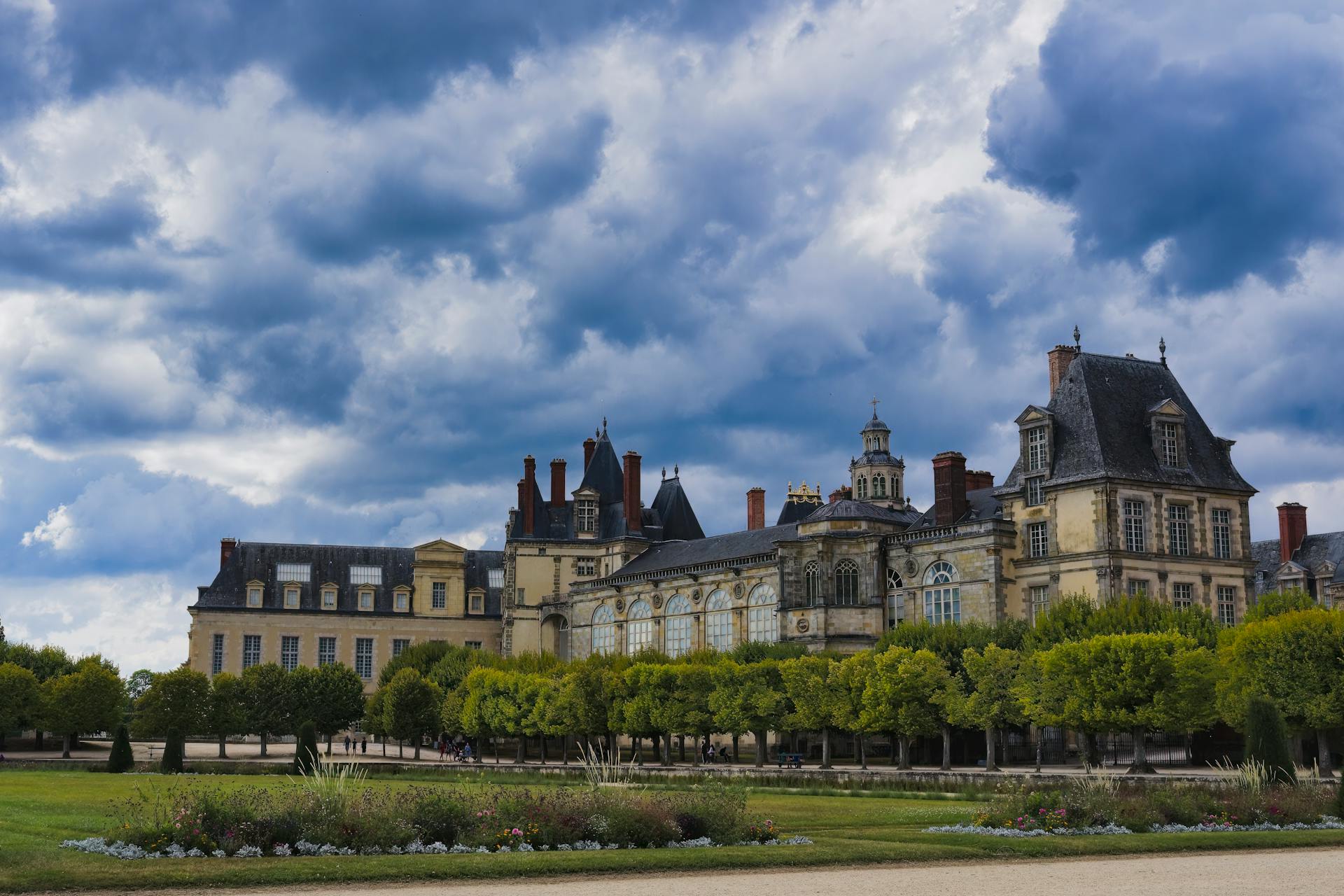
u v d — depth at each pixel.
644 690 97.31
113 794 59.62
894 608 109.56
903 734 82.94
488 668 115.06
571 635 142.88
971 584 103.12
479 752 110.75
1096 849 41.03
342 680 121.75
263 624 158.38
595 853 38.41
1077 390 101.88
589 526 153.50
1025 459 103.06
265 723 115.62
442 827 40.09
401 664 146.00
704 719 94.44
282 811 39.62
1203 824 47.06
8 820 45.81
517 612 151.38
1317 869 36.62
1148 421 101.19
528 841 40.06
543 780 84.81
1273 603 87.81
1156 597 97.25
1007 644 91.69
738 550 127.69
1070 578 98.12
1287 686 73.06
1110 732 78.56
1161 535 98.44
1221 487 101.06
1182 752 86.88
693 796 45.28
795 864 37.50
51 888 32.19
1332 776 70.94
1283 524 126.19
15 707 114.75
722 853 38.62
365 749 127.00
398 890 32.50
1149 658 72.88
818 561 111.75
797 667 90.25
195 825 38.41
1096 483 97.06
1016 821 45.91
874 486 160.88
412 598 163.12
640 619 134.00
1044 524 101.19
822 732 99.38
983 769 83.06
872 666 86.56
